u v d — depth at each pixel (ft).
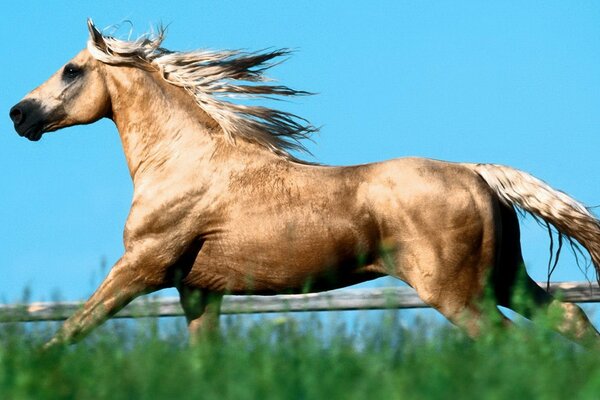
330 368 23.63
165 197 38.11
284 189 37.27
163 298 48.19
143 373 22.99
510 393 20.66
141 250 38.11
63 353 27.81
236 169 38.01
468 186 36.65
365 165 37.68
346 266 37.24
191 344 29.81
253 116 39.27
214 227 37.81
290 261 37.01
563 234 37.88
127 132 40.22
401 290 47.26
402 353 25.55
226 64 40.27
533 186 37.09
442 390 20.83
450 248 36.06
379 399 20.34
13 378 23.31
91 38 41.11
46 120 41.14
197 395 21.33
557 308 36.29
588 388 20.10
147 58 40.81
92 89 40.91
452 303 36.35
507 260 38.37
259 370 22.76
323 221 36.60
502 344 26.68
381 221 36.58
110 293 37.93
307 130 39.58
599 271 37.81
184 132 39.19
